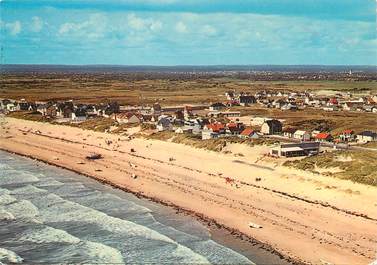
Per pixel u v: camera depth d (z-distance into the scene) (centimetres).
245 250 5691
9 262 5450
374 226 6338
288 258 5444
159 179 9156
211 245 5866
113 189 8550
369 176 7588
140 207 7419
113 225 6631
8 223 6744
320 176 8119
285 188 8081
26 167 10500
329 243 5853
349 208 6988
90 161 10969
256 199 7656
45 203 7694
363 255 5497
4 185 8844
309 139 12256
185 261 5425
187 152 11238
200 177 9175
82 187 8700
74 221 6819
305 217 6750
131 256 5603
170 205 7494
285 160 9362
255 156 10044
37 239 6147
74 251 5762
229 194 7988
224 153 10656
